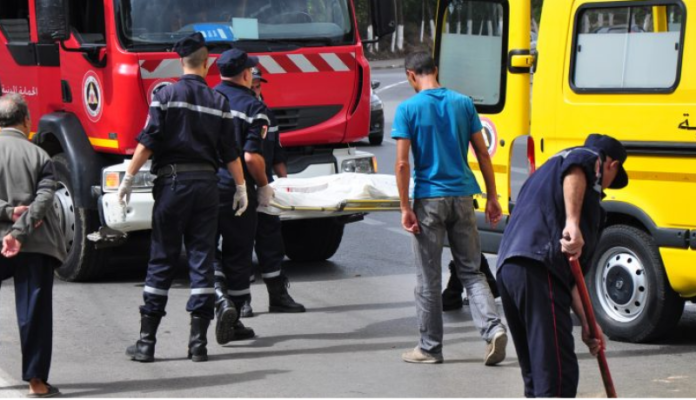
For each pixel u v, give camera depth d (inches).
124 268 602.5
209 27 546.0
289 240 617.6
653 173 425.4
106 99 534.6
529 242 310.3
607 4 443.2
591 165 307.7
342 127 578.6
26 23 599.5
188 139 401.1
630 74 435.5
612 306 446.0
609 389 313.7
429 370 396.8
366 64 585.0
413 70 404.8
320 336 449.7
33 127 600.4
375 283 559.8
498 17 497.4
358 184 497.7
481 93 504.1
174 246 407.5
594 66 446.9
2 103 362.6
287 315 489.7
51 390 362.0
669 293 427.2
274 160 498.3
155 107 399.2
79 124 558.9
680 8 421.1
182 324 470.0
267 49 555.8
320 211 486.9
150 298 407.2
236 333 444.5
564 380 307.7
